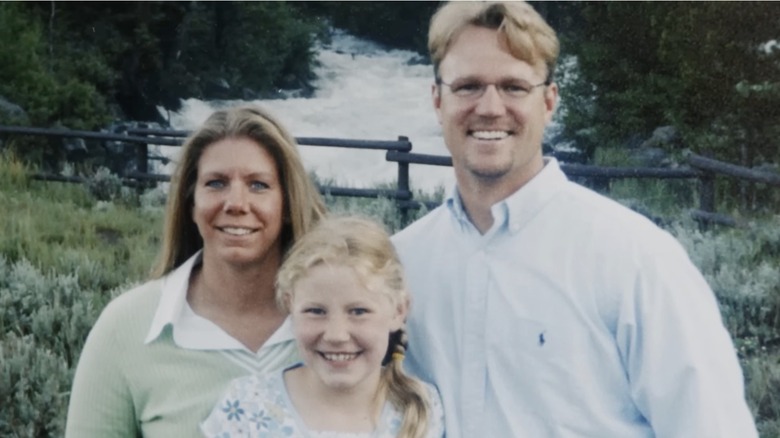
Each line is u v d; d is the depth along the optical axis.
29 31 21.39
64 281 9.09
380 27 35.34
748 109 16.78
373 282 2.93
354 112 28.39
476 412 3.04
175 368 3.17
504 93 3.01
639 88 18.89
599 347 2.96
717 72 17.09
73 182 14.84
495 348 3.02
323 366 2.97
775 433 6.39
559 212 3.02
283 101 28.59
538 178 3.04
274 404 3.04
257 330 3.22
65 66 22.14
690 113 17.98
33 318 8.16
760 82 16.92
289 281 2.99
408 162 12.78
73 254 10.28
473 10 3.02
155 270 3.32
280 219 3.20
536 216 3.03
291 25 30.12
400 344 3.11
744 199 14.38
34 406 6.79
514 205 3.02
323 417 3.04
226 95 27.83
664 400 2.90
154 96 25.98
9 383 6.91
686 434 2.87
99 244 11.48
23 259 9.62
